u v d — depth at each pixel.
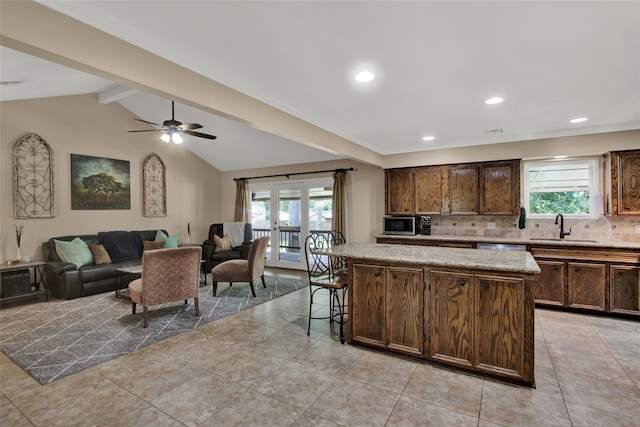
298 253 6.92
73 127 5.25
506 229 4.96
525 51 2.21
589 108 3.42
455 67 2.46
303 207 6.84
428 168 5.29
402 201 5.52
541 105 3.32
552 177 4.70
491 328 2.38
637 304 3.62
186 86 2.30
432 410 2.01
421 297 2.64
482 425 1.87
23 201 4.69
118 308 4.08
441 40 2.07
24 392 2.23
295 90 2.92
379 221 5.94
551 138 4.43
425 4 1.70
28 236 4.75
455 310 2.51
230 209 7.82
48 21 1.61
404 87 2.85
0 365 2.62
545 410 2.00
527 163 4.82
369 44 2.12
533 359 2.25
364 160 5.05
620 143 4.04
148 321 3.62
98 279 4.73
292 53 2.24
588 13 1.77
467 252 3.02
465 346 2.47
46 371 2.52
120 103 5.85
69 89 4.66
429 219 5.34
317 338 3.15
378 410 2.02
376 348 2.87
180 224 6.96
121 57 1.91
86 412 2.01
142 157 6.25
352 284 2.98
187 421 1.92
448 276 2.53
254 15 1.79
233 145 6.59
